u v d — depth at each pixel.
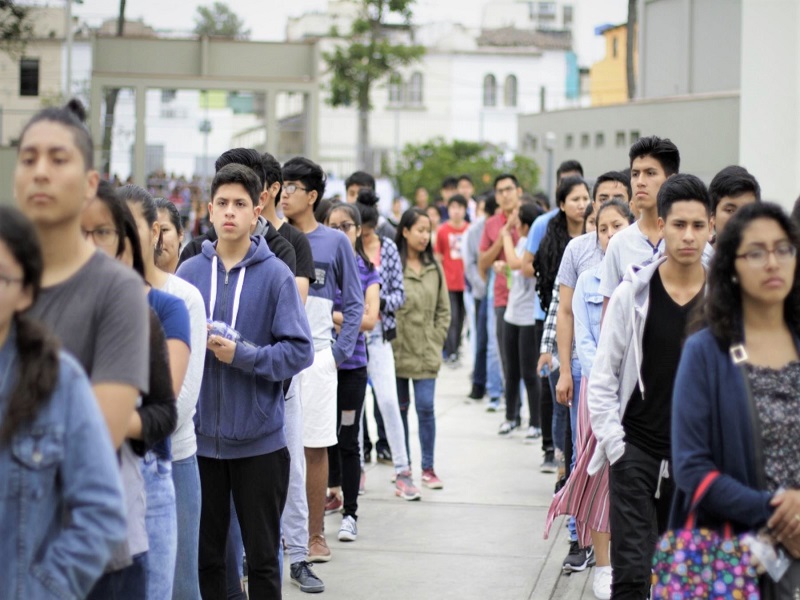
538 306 11.56
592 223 9.34
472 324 17.50
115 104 34.69
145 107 33.44
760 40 16.19
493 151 59.03
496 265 14.02
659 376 5.97
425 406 10.78
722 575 4.41
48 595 3.57
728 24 29.86
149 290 5.06
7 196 34.03
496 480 11.16
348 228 9.64
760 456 4.41
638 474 6.00
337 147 59.31
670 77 31.92
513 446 12.78
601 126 40.72
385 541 9.09
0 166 34.09
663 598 4.50
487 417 14.66
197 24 77.50
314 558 8.50
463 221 19.08
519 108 94.25
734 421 4.42
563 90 94.69
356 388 9.13
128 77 33.25
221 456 6.30
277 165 7.64
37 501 3.61
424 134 92.25
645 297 6.02
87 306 4.00
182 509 5.57
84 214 4.71
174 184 34.47
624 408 6.09
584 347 7.46
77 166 3.93
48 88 48.19
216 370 6.32
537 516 9.83
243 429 6.27
